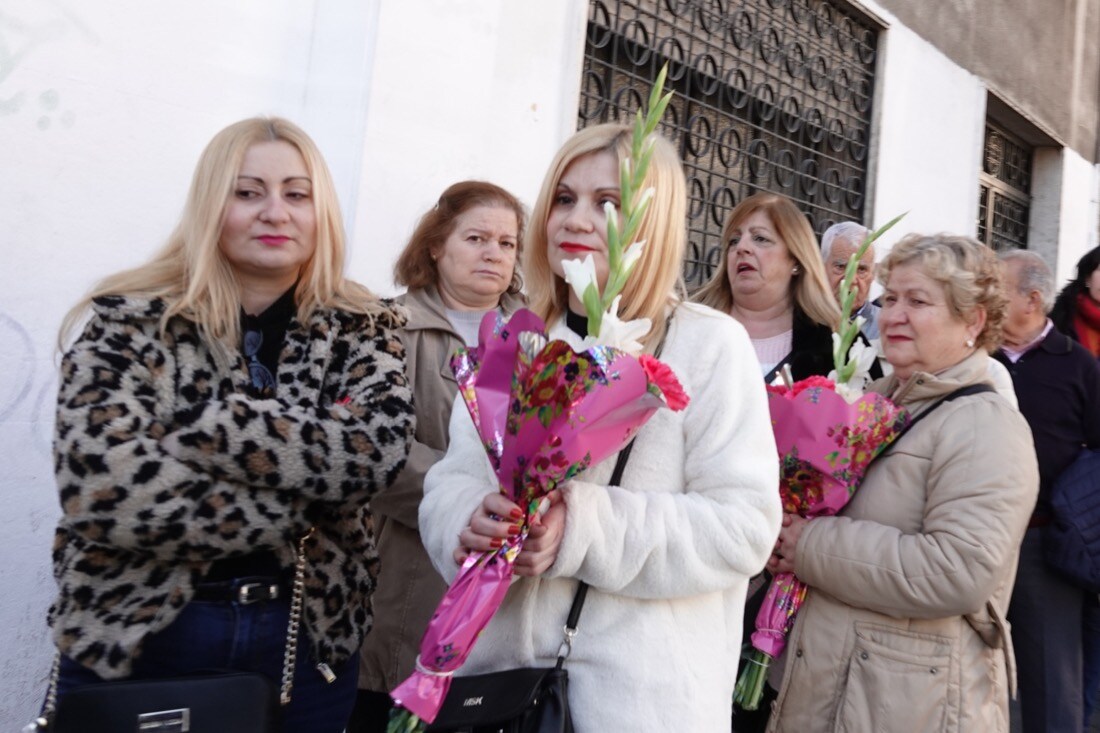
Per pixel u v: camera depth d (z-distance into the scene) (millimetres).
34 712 2617
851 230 3734
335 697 1769
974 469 1915
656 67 4824
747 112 5438
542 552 1400
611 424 1350
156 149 2838
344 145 3193
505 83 3736
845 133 6160
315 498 1607
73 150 2654
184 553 1520
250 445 1541
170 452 1527
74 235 2664
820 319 2832
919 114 6543
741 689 2047
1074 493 2996
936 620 1926
